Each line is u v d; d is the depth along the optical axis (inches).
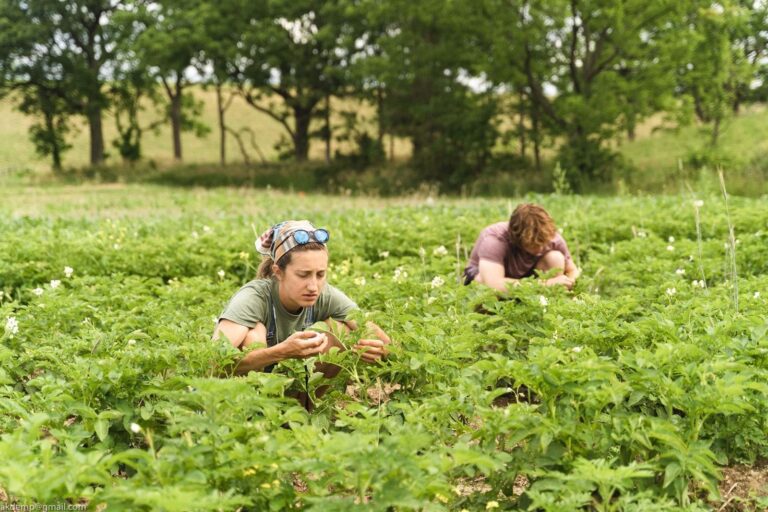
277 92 1674.5
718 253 322.0
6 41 1643.7
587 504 137.6
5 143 2396.7
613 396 134.6
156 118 2751.0
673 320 190.9
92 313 240.5
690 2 1124.5
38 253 368.5
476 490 152.1
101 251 381.1
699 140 1416.1
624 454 141.9
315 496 123.4
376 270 339.3
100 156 1846.7
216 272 368.2
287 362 169.3
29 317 222.2
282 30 1562.5
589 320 189.8
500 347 211.0
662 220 446.0
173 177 1635.1
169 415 140.7
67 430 148.4
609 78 1186.0
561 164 1160.2
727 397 136.9
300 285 169.9
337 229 431.2
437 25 1309.1
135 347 168.9
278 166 1706.4
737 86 1368.1
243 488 123.6
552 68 1269.7
